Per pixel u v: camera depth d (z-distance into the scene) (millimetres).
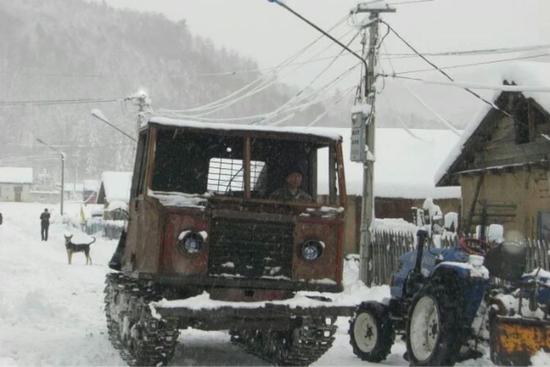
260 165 10258
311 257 9211
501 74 19828
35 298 14336
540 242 16578
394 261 20922
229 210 9008
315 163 10445
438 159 33750
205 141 9969
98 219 57406
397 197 31359
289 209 9281
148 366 8938
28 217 64875
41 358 9727
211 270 8875
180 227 8836
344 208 9492
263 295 9062
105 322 13625
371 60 19016
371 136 18859
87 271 24734
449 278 9086
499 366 8422
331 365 9945
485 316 8930
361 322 10602
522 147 20688
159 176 9781
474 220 22609
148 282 9109
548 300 8797
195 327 9047
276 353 9938
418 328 9320
